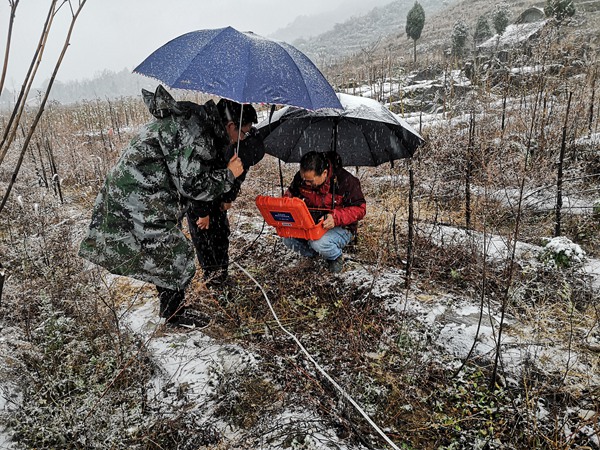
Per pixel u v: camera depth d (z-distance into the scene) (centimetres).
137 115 1216
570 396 244
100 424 234
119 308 333
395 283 367
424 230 450
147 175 262
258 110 830
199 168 261
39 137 827
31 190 634
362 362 281
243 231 490
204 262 355
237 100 233
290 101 243
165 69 260
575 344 284
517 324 308
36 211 486
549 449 213
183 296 319
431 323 313
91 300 324
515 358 275
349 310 334
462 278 369
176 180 262
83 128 1178
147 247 273
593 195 505
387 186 583
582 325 301
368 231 458
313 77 264
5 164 749
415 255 401
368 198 568
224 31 262
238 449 225
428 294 351
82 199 629
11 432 236
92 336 307
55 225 480
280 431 232
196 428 236
